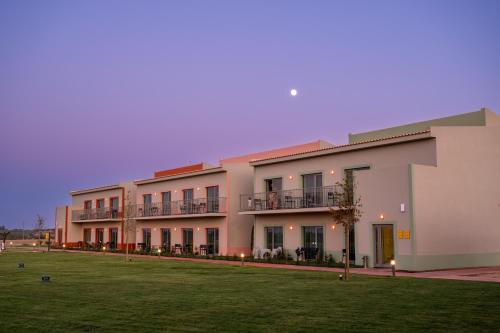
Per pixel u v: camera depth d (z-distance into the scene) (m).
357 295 12.03
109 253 38.28
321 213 25.11
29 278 16.73
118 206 46.09
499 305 10.31
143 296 12.04
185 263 25.06
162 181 39.25
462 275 17.23
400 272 18.86
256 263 24.95
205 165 37.44
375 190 20.91
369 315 9.31
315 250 25.05
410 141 21.48
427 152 20.83
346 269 15.88
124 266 22.80
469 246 20.91
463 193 21.03
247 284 14.65
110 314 9.55
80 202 52.97
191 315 9.41
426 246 19.47
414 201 19.36
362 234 21.39
